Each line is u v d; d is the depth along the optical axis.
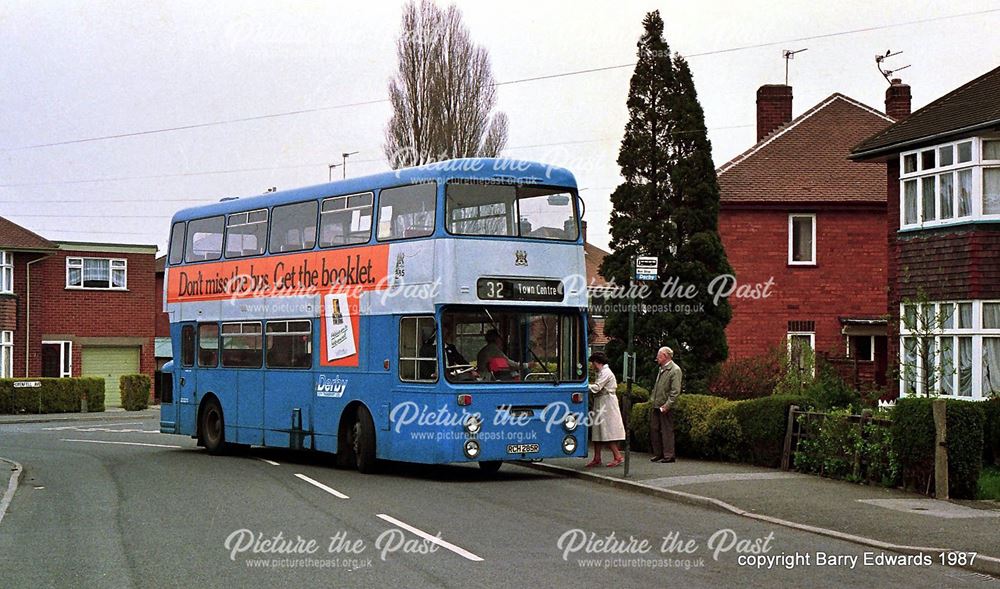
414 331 17.31
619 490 16.11
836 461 16.20
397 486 16.64
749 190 33.56
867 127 36.88
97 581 9.66
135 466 20.48
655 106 26.72
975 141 22.31
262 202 21.44
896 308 24.89
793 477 16.50
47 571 10.16
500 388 17.00
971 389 22.41
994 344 22.14
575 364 17.70
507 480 17.55
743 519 13.09
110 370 50.47
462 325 16.97
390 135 41.94
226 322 22.47
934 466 14.35
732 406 18.61
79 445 26.78
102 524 13.08
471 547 11.10
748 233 33.34
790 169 34.78
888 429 15.30
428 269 17.00
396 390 17.59
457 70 42.00
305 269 19.97
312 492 15.91
